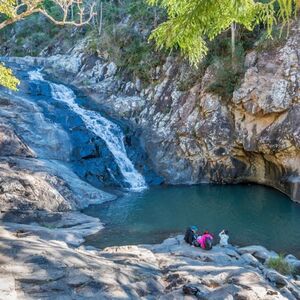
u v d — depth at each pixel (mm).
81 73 27250
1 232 9625
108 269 7293
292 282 8172
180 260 8969
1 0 9016
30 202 13219
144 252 9500
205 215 14273
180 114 21375
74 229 12125
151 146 21391
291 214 14547
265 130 17984
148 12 27562
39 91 22953
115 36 27375
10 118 17859
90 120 21094
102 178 18422
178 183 19969
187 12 4770
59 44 34219
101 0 34750
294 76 17156
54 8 38312
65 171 17016
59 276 6602
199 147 20344
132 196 17062
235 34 20750
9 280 6191
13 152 15906
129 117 23047
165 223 13148
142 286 6941
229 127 19547
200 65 21484
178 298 6344
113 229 12320
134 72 24484
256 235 12172
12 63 28422
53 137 18453
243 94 18406
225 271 7895
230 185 19875
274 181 18953
